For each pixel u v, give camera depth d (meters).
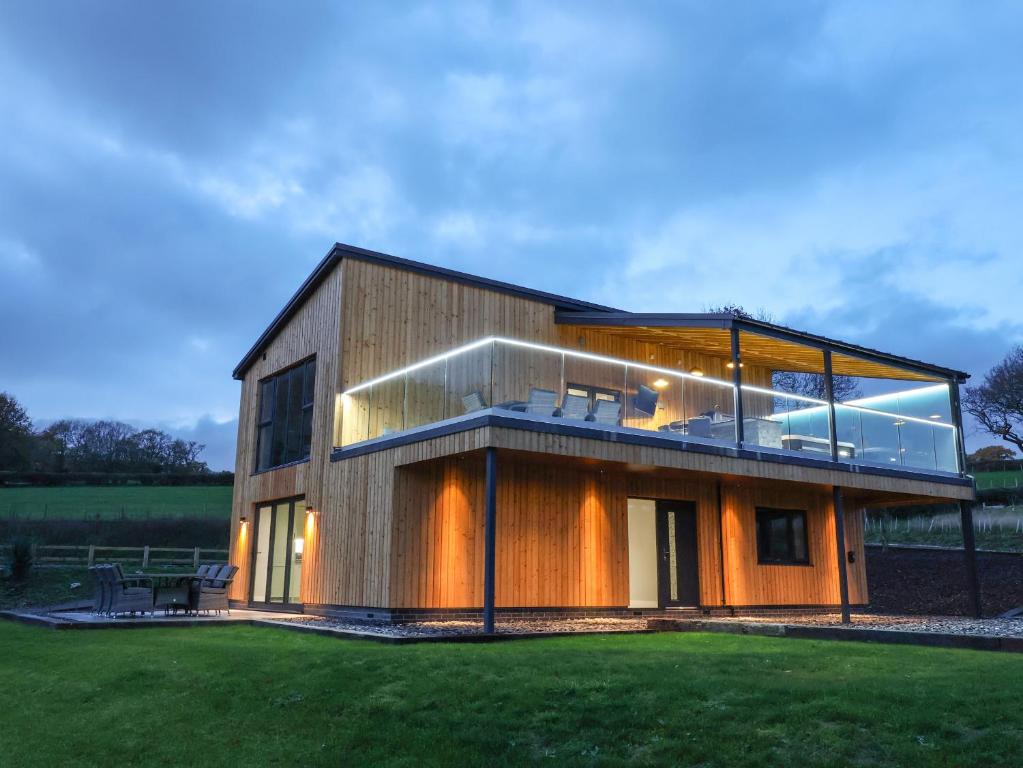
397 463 12.26
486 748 5.50
